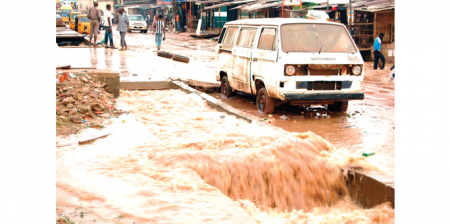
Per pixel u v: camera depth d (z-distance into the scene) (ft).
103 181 16.53
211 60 72.90
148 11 245.86
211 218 13.38
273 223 14.93
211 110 32.17
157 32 87.04
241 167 17.81
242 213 13.78
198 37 148.05
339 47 31.83
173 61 65.21
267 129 24.84
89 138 22.27
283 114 32.78
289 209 17.37
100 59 60.90
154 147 20.99
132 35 147.95
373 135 26.63
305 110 34.60
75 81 31.73
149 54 72.74
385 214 14.71
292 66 30.22
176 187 15.87
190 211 13.87
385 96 41.70
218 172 17.70
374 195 15.99
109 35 84.69
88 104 28.12
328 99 31.01
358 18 86.07
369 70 67.00
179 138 23.63
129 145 21.45
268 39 32.55
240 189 17.63
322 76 30.78
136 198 14.89
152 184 16.29
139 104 33.81
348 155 17.92
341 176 17.49
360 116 32.42
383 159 21.80
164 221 13.19
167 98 36.63
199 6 180.96
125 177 17.01
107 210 13.92
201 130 25.88
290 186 17.71
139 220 13.23
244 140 21.02
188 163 18.16
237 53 36.65
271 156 18.15
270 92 31.63
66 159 19.17
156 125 27.20
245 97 40.09
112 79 35.60
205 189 15.79
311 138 19.07
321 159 18.12
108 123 26.02
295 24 32.19
